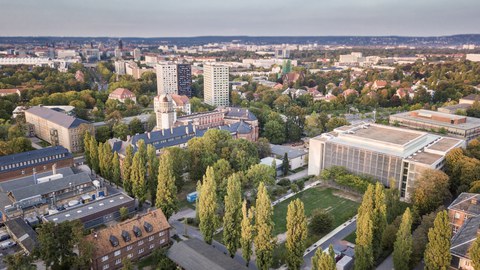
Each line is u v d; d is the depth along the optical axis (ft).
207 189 397.19
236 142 625.82
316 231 444.55
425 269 326.03
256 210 353.51
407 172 531.50
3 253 401.08
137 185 495.41
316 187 581.53
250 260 392.06
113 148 650.84
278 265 380.78
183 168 595.47
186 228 457.68
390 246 377.71
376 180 562.25
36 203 497.46
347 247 403.75
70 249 352.08
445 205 492.54
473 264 291.79
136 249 385.70
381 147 575.38
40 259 385.29
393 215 420.77
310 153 632.79
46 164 626.64
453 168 529.45
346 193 557.33
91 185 557.74
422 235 367.86
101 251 359.66
